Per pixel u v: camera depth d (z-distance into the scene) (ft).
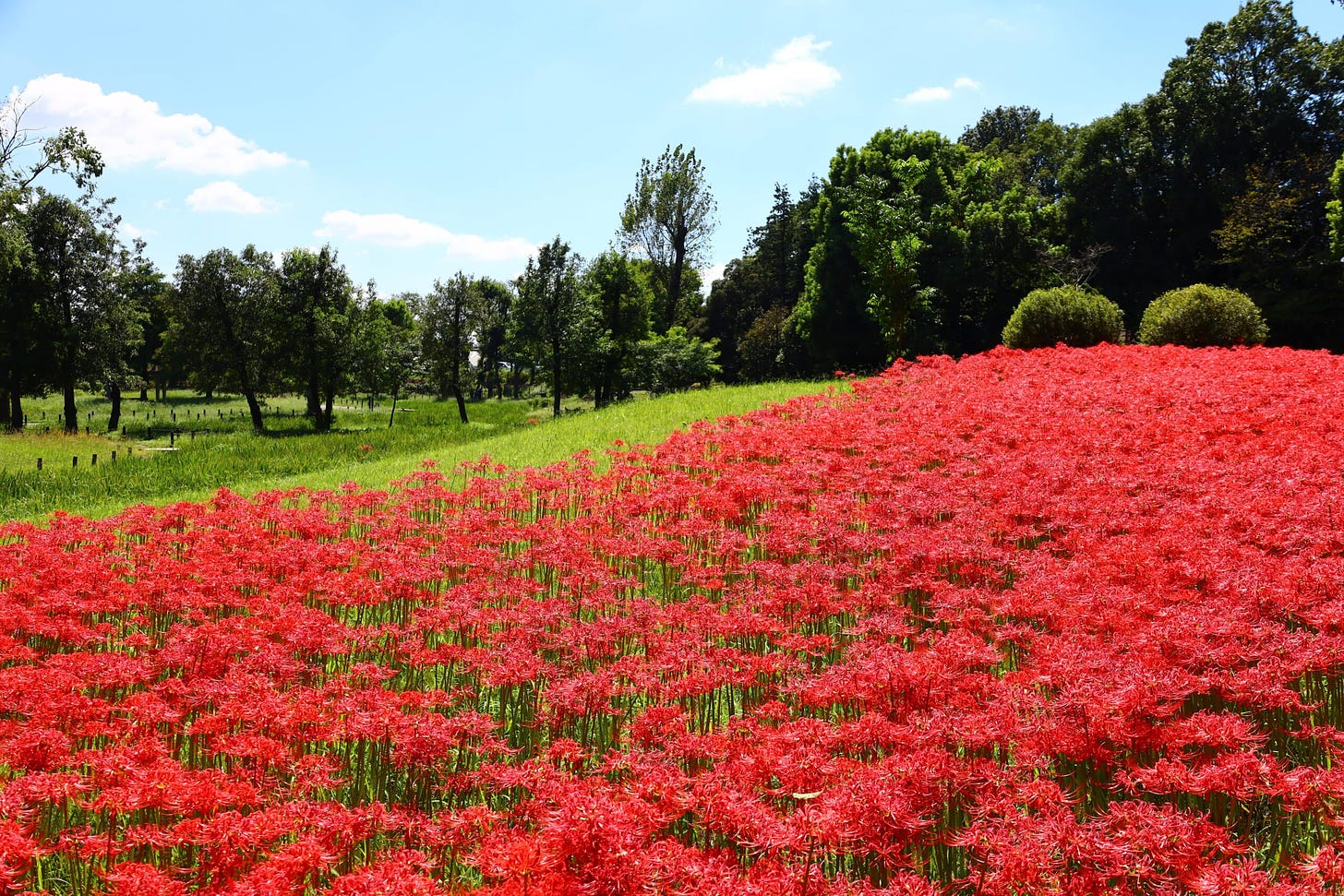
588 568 31.63
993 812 16.76
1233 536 29.76
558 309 186.50
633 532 36.37
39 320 162.40
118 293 179.01
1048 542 33.45
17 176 105.40
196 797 17.15
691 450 47.62
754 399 72.28
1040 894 14.37
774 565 29.63
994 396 55.11
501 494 43.75
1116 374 59.26
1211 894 13.79
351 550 35.50
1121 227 152.87
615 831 14.60
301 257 207.92
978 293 153.48
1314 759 19.36
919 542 30.30
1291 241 136.05
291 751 20.70
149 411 244.63
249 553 34.14
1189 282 147.13
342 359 205.36
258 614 29.35
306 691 22.33
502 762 21.34
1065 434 44.78
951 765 16.55
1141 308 148.97
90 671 23.79
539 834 16.14
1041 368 63.00
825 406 61.05
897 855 15.89
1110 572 27.07
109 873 15.98
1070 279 144.46
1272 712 20.40
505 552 37.91
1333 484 33.55
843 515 35.68
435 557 32.99
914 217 111.24
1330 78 144.05
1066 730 18.10
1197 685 19.74
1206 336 80.64
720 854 15.92
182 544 40.01
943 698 20.70
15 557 34.88
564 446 58.90
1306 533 28.07
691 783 17.72
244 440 127.13
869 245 110.63
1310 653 20.15
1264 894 13.73
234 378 207.51
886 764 16.94
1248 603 23.68
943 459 43.55
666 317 211.61
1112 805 15.99
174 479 73.82
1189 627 21.66
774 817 15.87
